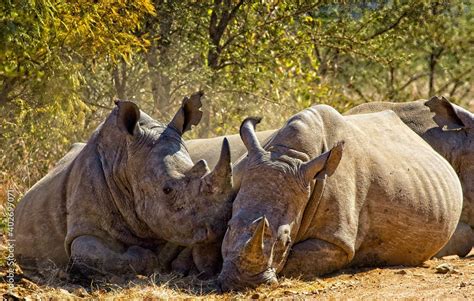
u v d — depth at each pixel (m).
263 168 20.73
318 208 21.67
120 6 31.09
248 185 20.66
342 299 18.98
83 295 19.95
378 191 22.84
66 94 29.73
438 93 49.09
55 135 31.11
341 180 22.11
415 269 23.05
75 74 29.75
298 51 38.34
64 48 30.38
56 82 29.47
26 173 30.27
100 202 22.36
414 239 23.42
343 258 22.02
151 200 21.34
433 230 23.75
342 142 20.67
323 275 21.86
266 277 19.86
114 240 22.23
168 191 21.08
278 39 38.31
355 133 23.28
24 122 30.69
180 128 22.44
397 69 48.59
